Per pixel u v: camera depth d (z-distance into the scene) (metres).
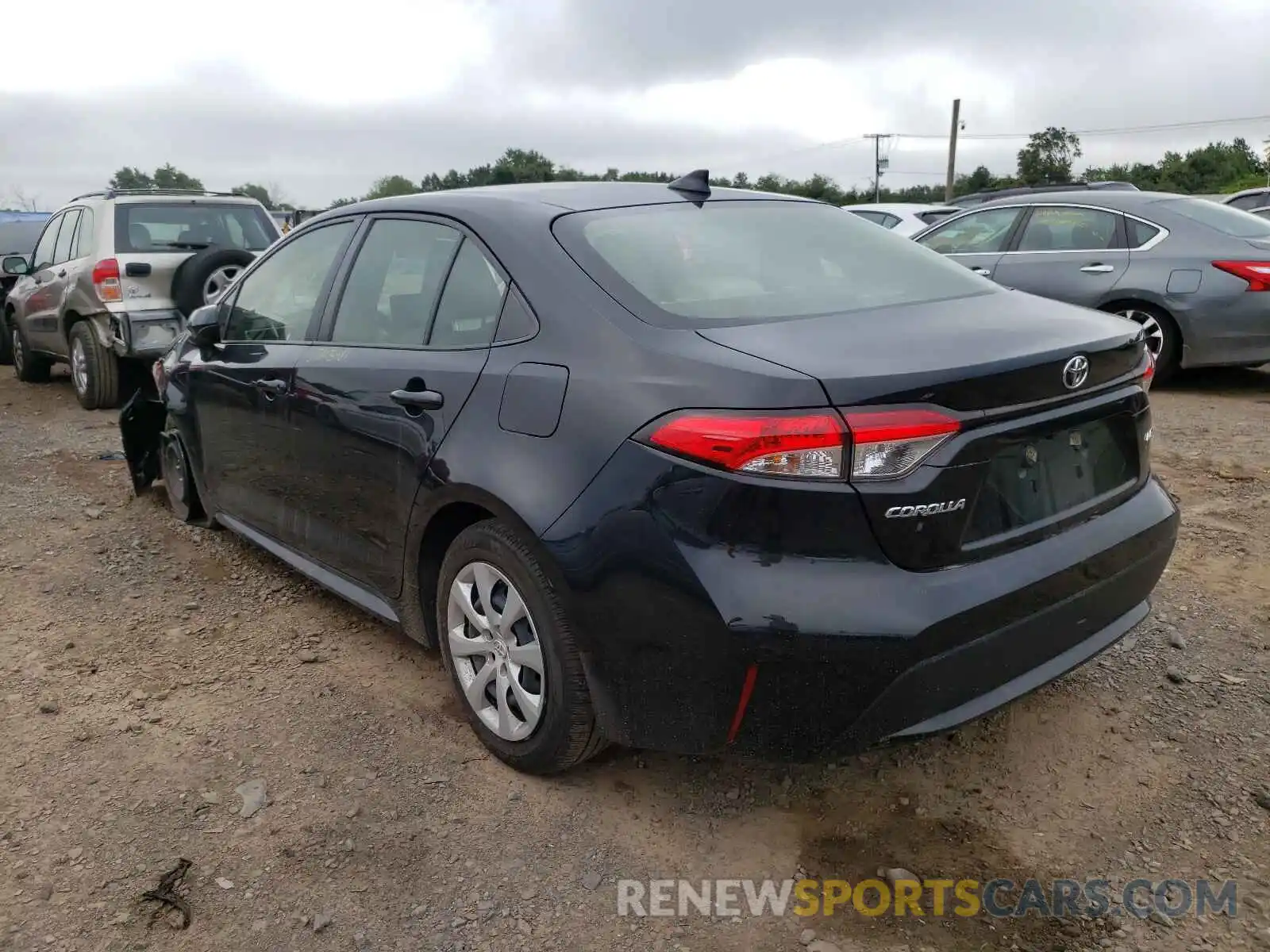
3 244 13.73
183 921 2.36
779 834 2.70
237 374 4.04
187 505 5.05
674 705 2.41
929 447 2.23
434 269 3.21
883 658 2.23
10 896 2.43
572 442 2.54
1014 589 2.38
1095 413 2.63
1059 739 3.09
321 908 2.41
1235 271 7.14
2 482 5.99
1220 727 3.12
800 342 2.42
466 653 3.01
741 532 2.25
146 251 8.23
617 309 2.63
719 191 3.48
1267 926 2.33
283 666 3.62
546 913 2.41
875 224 3.63
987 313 2.75
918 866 2.57
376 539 3.33
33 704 3.32
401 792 2.86
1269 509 4.93
